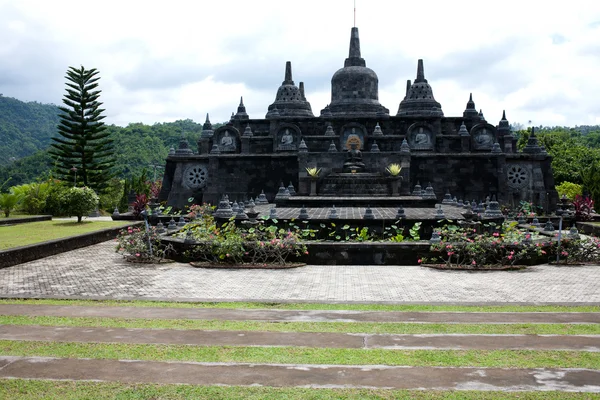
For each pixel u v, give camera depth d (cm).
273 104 5703
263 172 4916
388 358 1043
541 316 1359
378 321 1305
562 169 7931
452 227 2348
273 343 1134
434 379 943
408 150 4466
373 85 5584
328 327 1252
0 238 2652
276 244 2147
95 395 876
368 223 2703
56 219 4356
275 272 2008
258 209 3531
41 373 970
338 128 5300
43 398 864
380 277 1905
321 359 1038
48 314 1370
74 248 2689
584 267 2111
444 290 1684
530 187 4841
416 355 1060
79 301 1521
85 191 3662
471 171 4753
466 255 2133
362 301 1526
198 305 1473
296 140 5141
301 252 2189
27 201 4841
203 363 1018
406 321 1306
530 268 2088
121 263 2236
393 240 2434
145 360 1033
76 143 5616
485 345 1123
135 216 4197
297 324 1277
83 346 1109
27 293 1644
